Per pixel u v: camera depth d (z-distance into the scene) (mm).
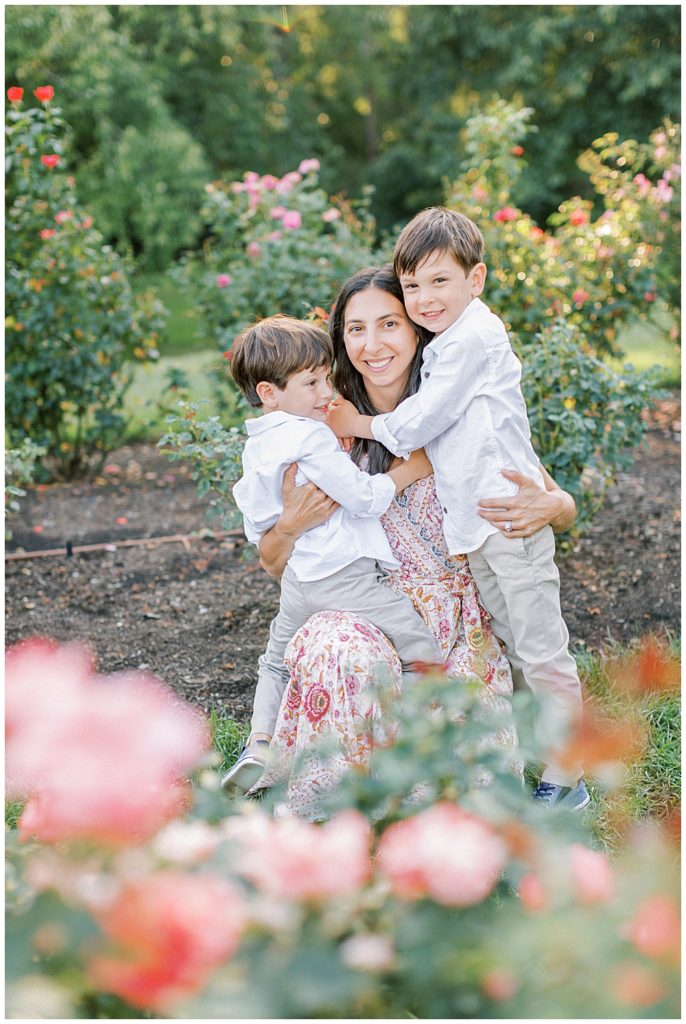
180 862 1130
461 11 15102
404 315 2322
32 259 5629
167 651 3467
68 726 1142
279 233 5555
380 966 1052
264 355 2260
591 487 4387
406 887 1112
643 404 3854
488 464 2229
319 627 2119
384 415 2291
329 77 19312
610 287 5664
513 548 2252
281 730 2150
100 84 13086
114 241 15070
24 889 1151
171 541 4676
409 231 2232
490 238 5234
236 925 1042
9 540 4805
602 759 1326
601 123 14883
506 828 1191
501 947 1067
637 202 6348
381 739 1981
